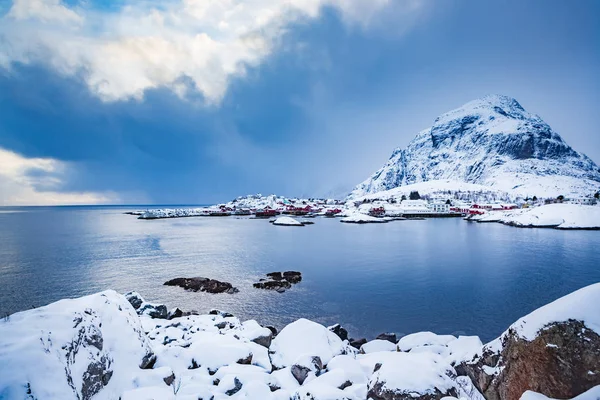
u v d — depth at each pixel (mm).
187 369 9867
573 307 7031
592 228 92125
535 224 100500
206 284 30656
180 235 78812
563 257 47312
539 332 7188
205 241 66812
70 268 39062
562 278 34219
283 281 31922
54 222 127812
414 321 21984
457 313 23453
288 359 11102
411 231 92125
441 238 73750
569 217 100188
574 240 67625
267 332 13688
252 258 46781
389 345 14836
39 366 5504
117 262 43156
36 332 6156
